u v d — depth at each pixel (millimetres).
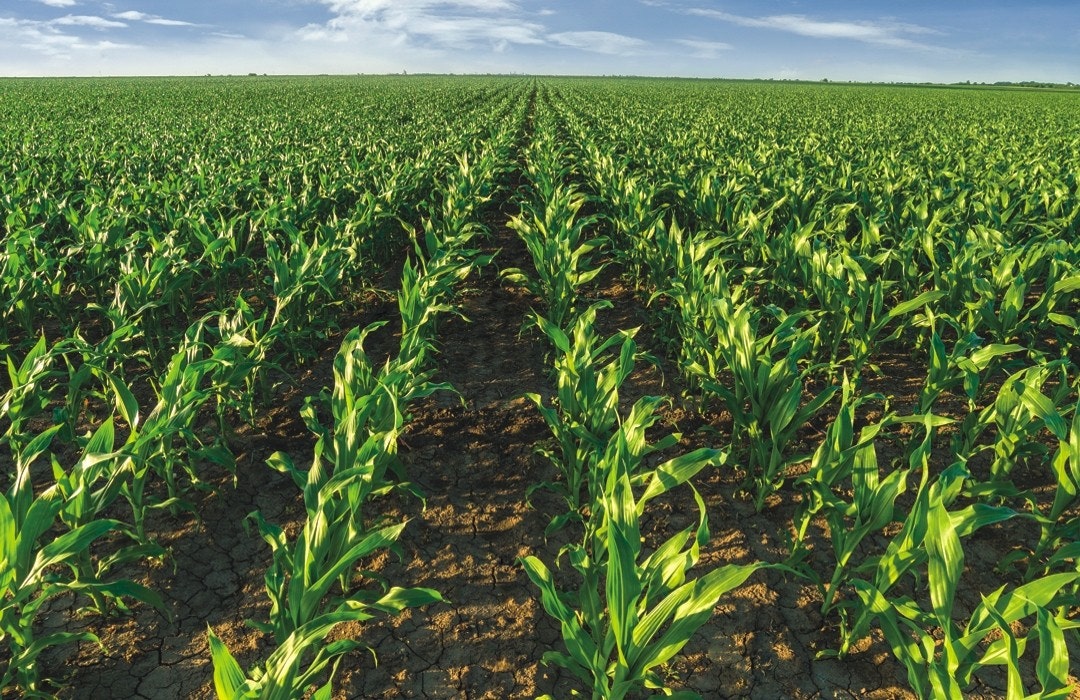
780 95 58531
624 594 2154
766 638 3318
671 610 2283
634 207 8531
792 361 3904
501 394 5828
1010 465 3945
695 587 2312
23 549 2496
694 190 10422
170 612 3387
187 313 6969
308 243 8609
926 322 5328
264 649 3205
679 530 4137
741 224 8039
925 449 2920
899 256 6578
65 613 3338
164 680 3018
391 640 3275
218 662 1941
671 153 14797
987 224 7793
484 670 3137
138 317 5398
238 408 5109
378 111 33750
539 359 6555
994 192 9625
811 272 6203
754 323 4637
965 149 17609
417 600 2648
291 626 2768
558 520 3818
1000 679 3080
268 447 4898
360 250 7883
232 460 3783
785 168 12016
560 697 3008
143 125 22688
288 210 8297
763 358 3998
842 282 5195
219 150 15023
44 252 6617
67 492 2926
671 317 6387
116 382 3592
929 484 4535
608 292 8531
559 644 3301
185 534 3953
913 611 2637
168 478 4000
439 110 34938
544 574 2535
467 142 18031
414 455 4871
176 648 3188
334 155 14438
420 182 11242
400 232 10141
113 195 9102
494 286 8734
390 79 109375
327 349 6586
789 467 4797
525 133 27141
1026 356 6188
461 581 3693
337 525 3035
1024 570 3760
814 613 3473
